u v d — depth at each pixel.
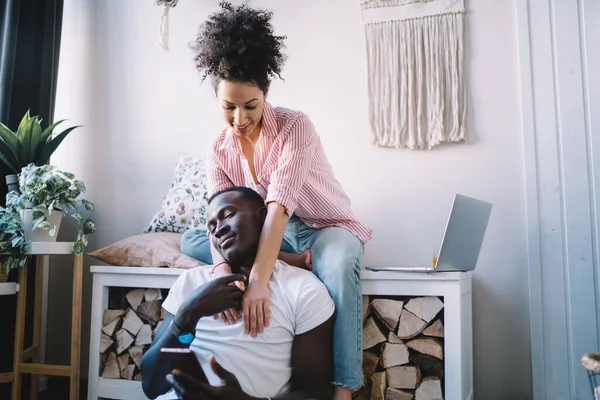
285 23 2.36
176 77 2.49
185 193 2.23
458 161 2.13
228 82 1.40
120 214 2.49
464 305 1.75
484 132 2.12
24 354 2.05
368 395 1.65
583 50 2.01
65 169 2.57
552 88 2.03
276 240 1.37
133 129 2.52
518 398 2.00
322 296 1.32
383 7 2.23
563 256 1.97
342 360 1.39
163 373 1.19
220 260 1.40
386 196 2.20
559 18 2.04
